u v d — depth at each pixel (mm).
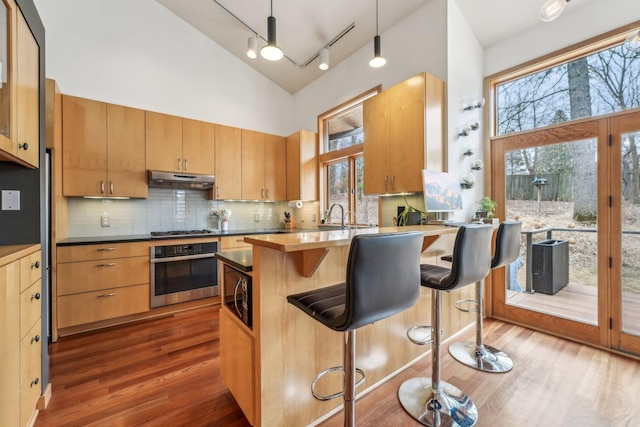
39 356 1562
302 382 1453
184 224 3797
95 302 2646
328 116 4172
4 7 1254
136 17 3387
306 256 1391
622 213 2205
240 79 4250
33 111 1560
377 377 1805
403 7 2861
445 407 1562
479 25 2814
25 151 1446
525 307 2734
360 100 3629
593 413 1547
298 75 4324
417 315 2082
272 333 1344
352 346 1194
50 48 2881
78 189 2789
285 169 4457
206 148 3650
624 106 2197
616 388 1762
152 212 3549
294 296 1301
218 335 2562
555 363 2062
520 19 2621
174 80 3658
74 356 2180
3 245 1553
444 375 1918
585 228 2389
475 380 1859
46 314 1660
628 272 2180
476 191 2920
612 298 2240
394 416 1541
